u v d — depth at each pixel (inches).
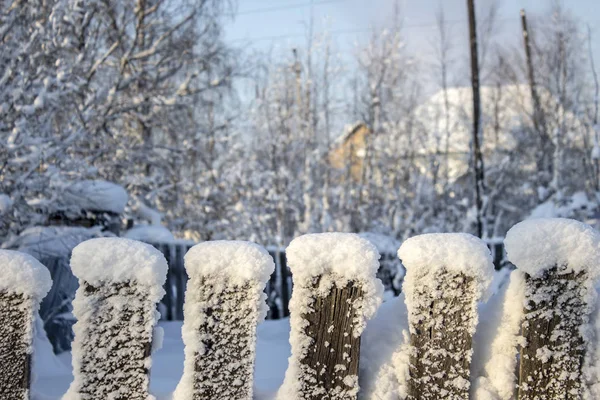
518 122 775.7
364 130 655.8
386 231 475.8
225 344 65.8
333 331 65.4
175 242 288.2
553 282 65.2
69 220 237.5
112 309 66.7
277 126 558.6
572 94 659.4
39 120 229.5
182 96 409.4
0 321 68.6
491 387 67.2
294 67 612.4
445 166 629.6
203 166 462.3
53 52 235.9
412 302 66.0
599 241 64.3
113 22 346.3
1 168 202.7
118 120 392.8
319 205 547.8
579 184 652.7
